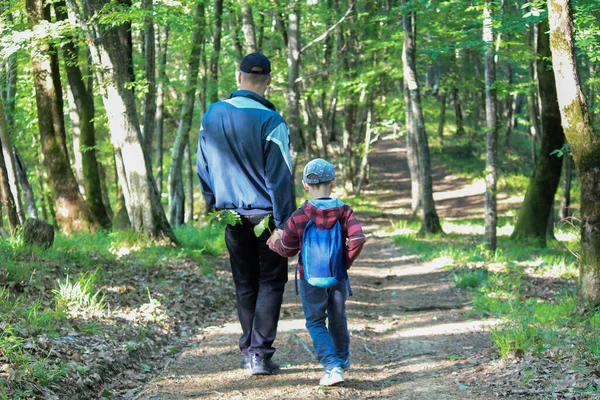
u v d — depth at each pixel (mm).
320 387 4352
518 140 45625
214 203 4617
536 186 16844
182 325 6449
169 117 30438
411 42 18625
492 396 3971
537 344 4918
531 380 4141
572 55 5855
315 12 21641
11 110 15664
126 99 11172
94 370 4383
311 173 4359
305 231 4320
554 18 5852
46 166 13516
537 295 8414
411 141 24703
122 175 14484
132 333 5496
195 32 16359
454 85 24656
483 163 41000
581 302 6125
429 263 12797
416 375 4742
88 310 5855
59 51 13391
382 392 4324
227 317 7297
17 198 10680
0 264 6633
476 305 7625
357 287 10086
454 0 10641
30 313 5078
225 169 4426
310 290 4375
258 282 4777
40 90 13273
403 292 9758
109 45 11047
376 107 28031
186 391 4281
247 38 17359
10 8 11188
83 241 10305
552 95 16188
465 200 35219
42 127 13336
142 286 7410
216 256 11742
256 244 4602
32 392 3734
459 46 8875
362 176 35594
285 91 24578
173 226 18203
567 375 4156
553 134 16484
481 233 21375
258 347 4629
